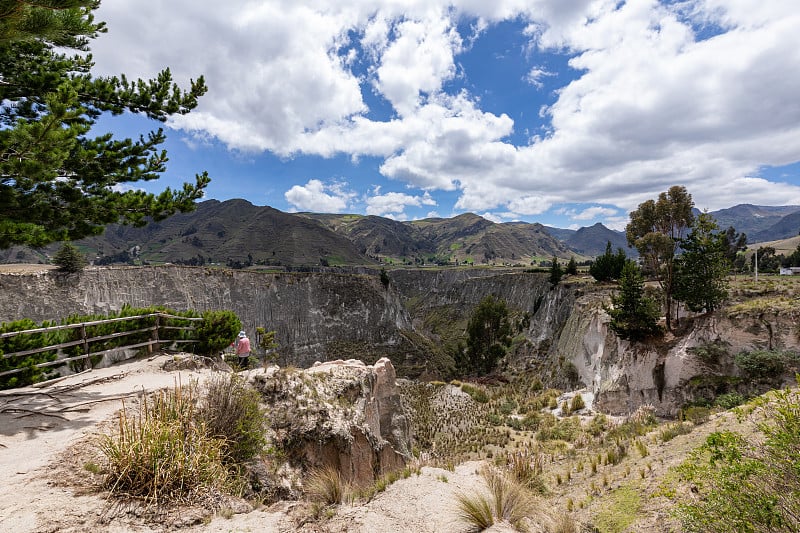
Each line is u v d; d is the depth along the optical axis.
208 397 8.61
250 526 5.62
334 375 14.91
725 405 19.67
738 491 5.45
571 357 40.97
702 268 26.19
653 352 26.70
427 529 5.73
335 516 6.20
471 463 10.96
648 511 8.43
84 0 7.50
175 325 15.65
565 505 10.47
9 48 9.67
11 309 41.62
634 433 16.61
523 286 93.75
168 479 5.89
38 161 8.30
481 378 53.69
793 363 20.23
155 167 13.16
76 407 8.96
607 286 49.94
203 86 13.62
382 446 14.30
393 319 82.00
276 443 10.01
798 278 44.41
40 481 5.80
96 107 12.28
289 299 68.94
